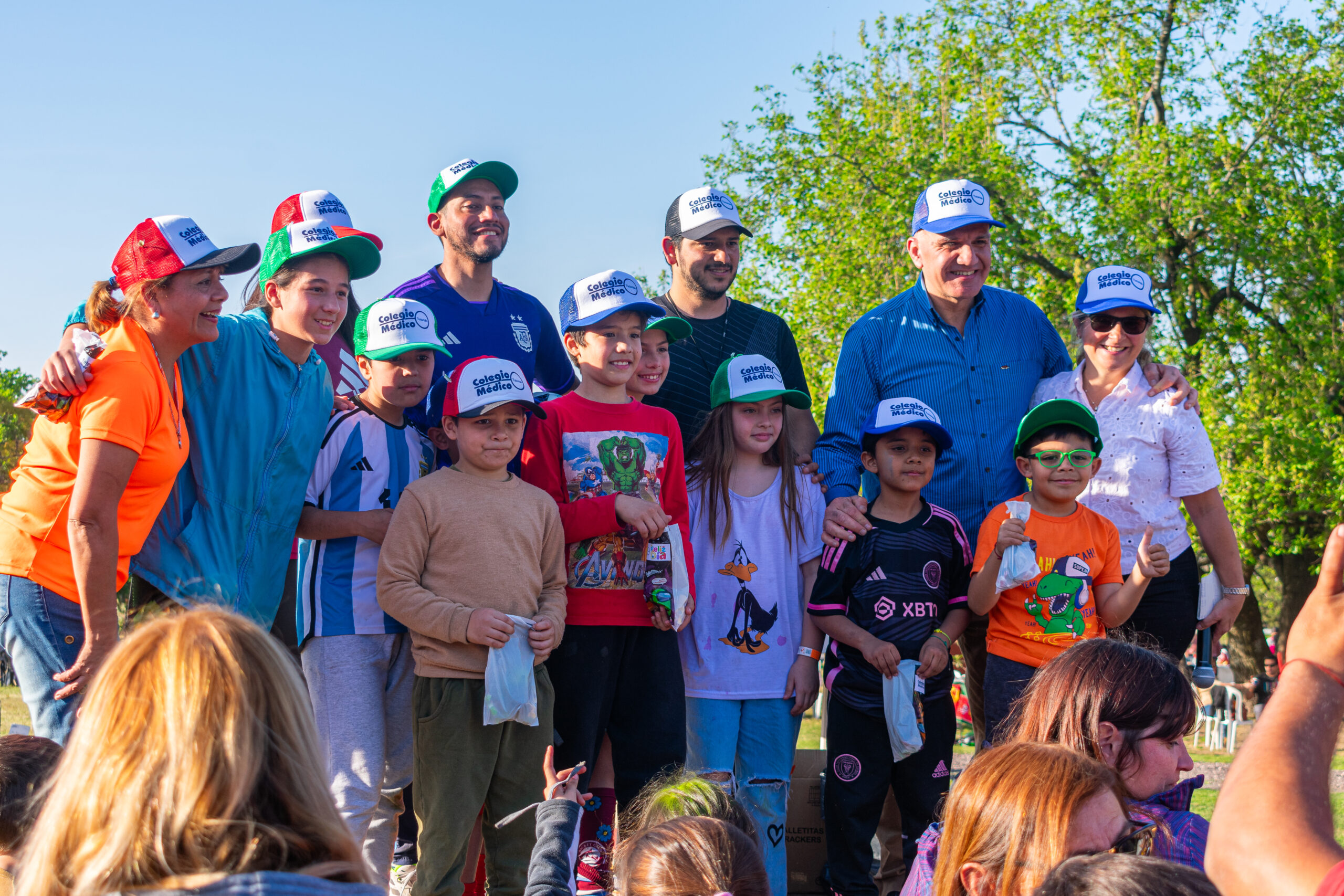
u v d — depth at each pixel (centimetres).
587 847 391
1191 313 2156
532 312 521
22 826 209
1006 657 431
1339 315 2042
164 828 141
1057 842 194
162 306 329
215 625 154
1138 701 249
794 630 452
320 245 380
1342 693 112
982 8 2298
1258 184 2033
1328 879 96
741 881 229
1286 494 1991
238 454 360
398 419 412
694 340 512
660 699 403
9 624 313
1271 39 2144
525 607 371
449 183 491
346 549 387
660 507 411
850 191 2211
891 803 462
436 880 345
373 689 381
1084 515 447
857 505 446
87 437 307
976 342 494
